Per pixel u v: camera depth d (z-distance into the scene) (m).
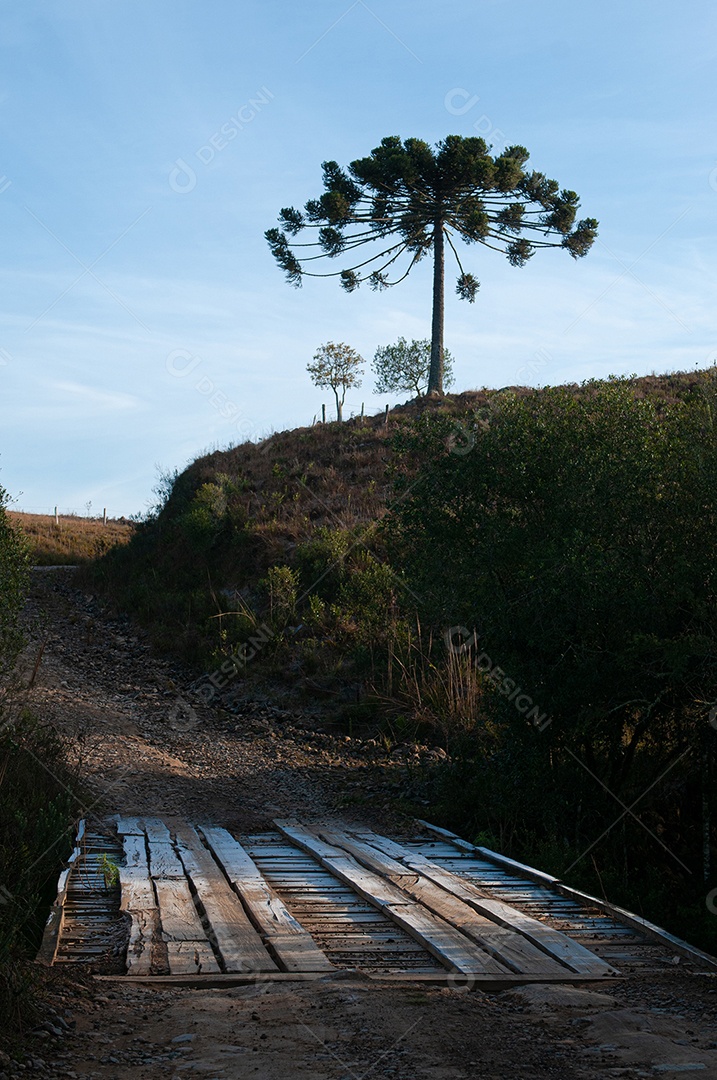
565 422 10.82
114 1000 5.26
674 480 10.06
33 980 5.20
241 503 26.41
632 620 9.89
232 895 7.71
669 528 10.05
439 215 34.56
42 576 28.78
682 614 9.98
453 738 13.96
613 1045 4.63
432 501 11.23
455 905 7.59
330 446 31.45
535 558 10.13
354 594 19.86
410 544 11.68
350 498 25.72
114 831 10.38
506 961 6.19
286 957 6.16
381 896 7.82
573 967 6.11
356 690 16.91
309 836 10.59
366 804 12.42
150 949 6.20
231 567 23.42
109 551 30.05
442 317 36.81
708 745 10.38
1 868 6.80
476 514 10.91
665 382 33.19
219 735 15.84
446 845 10.59
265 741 15.49
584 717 10.21
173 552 25.94
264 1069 4.20
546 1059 4.42
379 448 30.02
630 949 6.70
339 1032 4.73
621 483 10.10
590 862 10.18
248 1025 4.84
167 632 21.33
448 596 11.03
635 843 10.91
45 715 15.11
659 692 9.98
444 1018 5.02
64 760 12.12
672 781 11.28
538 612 10.16
